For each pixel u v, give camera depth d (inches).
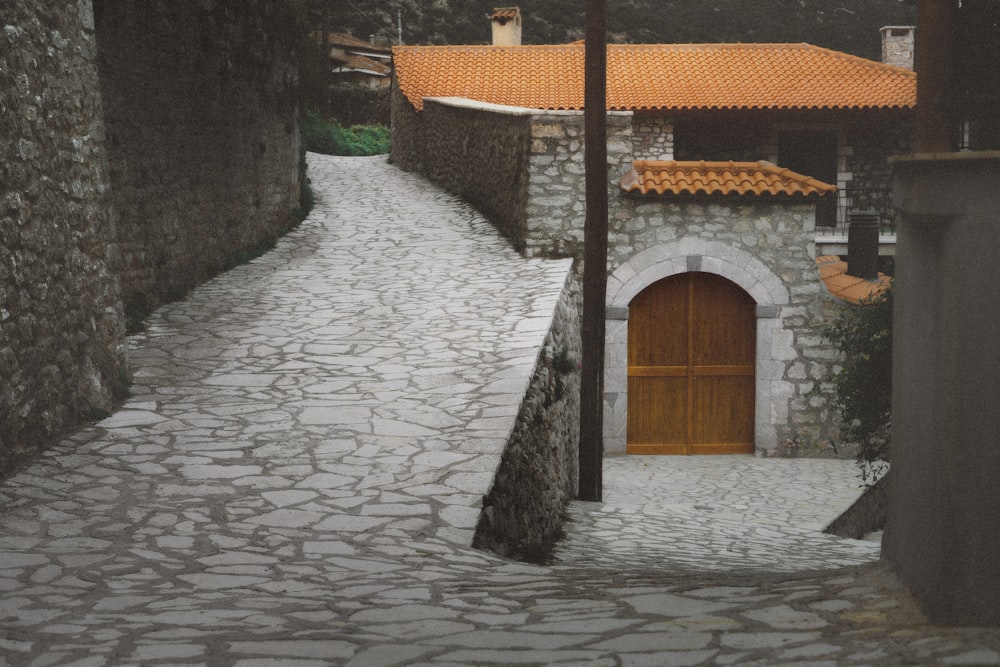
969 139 126.7
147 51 402.9
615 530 327.0
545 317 390.9
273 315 407.5
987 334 111.3
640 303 529.3
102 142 297.0
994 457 111.7
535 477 294.5
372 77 1494.8
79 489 223.3
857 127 836.6
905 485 130.6
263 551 186.5
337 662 111.9
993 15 125.5
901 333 134.5
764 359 517.7
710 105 805.9
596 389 391.2
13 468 233.3
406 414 285.1
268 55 563.8
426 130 809.5
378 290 451.2
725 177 521.7
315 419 281.3
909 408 129.3
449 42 2228.1
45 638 126.5
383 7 2292.1
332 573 172.6
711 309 529.7
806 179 514.3
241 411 288.5
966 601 112.9
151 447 255.8
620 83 848.9
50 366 257.0
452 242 559.8
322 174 839.7
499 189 584.1
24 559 176.1
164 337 371.9
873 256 592.4
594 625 127.0
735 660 104.7
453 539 200.5
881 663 98.3
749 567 250.1
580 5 2240.4
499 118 577.3
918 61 129.6
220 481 232.1
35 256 246.7
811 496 434.0
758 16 2142.0
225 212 500.7
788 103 810.8
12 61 233.8
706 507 409.4
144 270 404.2
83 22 282.2
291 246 558.9
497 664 108.5
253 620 136.8
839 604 127.4
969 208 111.2
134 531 196.9
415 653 114.3
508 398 296.7
